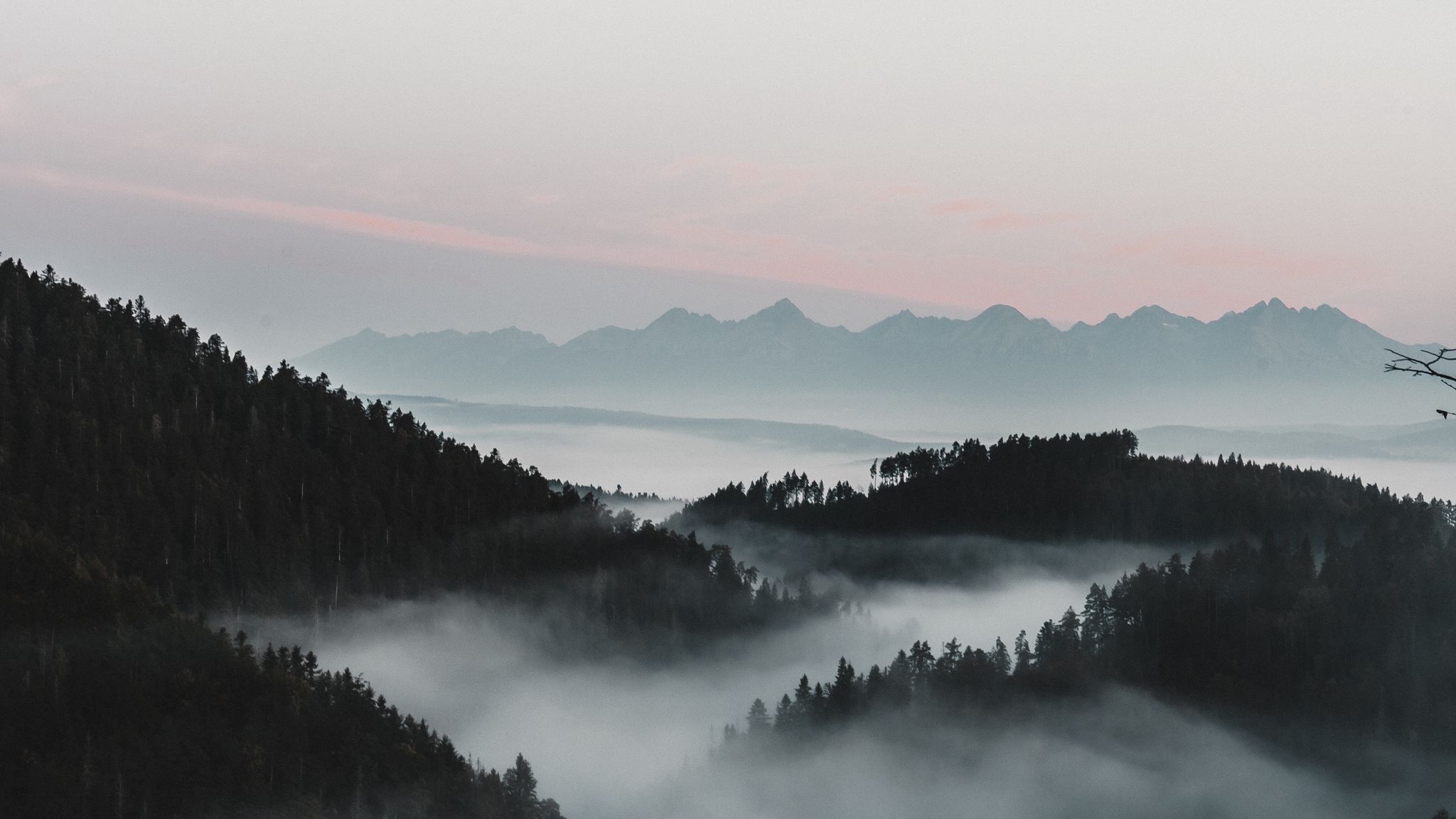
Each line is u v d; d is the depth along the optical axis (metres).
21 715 117.75
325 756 124.44
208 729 121.38
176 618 140.25
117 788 110.31
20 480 172.88
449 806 125.75
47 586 139.25
